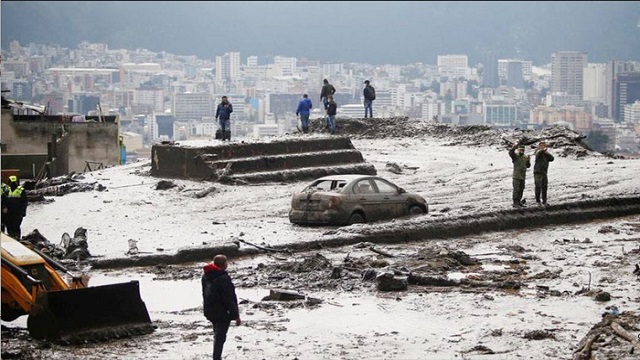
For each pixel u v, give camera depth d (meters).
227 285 34.16
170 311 44.16
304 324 41.28
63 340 37.56
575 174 87.06
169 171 86.44
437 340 38.53
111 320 38.94
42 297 37.84
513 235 65.12
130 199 77.75
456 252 55.41
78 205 75.62
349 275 51.06
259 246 58.41
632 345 36.28
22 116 140.50
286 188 83.06
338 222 65.31
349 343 38.22
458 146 107.50
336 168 88.44
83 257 54.72
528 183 84.56
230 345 37.81
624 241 61.91
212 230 65.06
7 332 39.44
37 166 108.12
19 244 40.44
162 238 62.28
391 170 91.62
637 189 78.06
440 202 75.62
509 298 45.84
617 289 47.19
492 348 37.16
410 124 116.56
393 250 59.19
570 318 41.66
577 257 56.31
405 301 45.59
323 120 116.81
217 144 86.69
